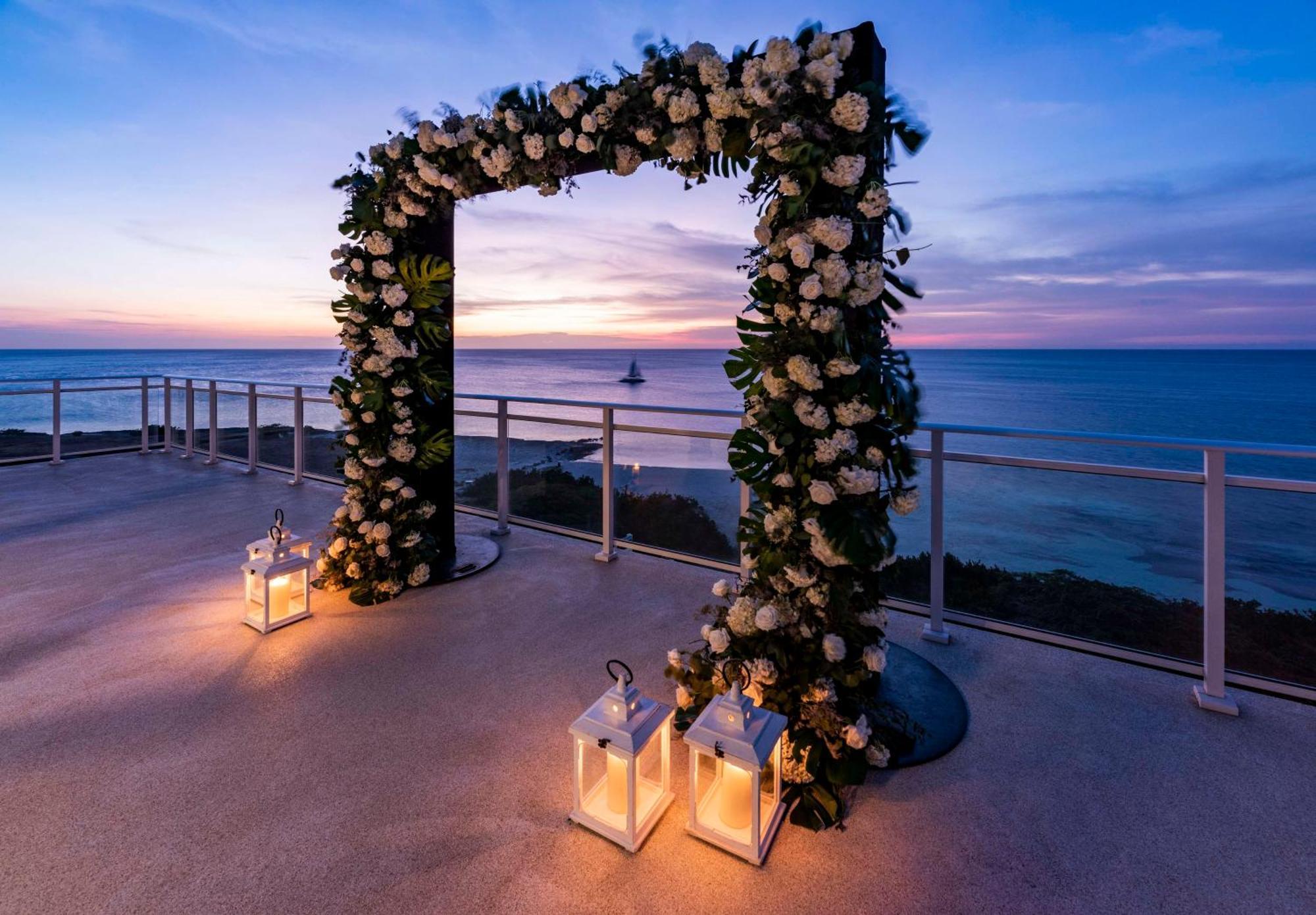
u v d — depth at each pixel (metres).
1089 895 1.27
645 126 2.05
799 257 1.58
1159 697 2.09
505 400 4.05
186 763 1.70
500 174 2.63
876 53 1.79
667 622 2.72
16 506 4.61
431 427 3.25
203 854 1.37
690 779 1.45
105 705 1.99
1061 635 2.51
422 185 2.87
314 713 1.97
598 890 1.29
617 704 1.44
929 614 2.74
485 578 3.29
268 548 2.62
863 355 1.67
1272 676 2.15
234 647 2.44
